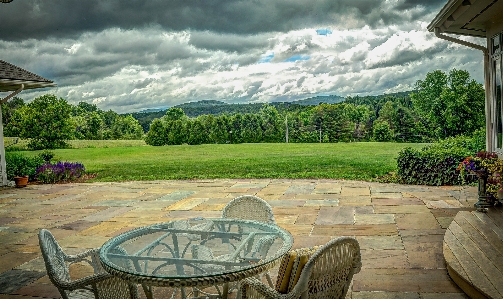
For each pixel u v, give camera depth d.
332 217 6.25
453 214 6.05
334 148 16.67
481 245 4.23
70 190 10.16
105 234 5.93
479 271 3.52
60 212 7.60
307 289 2.23
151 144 20.14
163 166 15.66
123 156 18.16
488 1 5.55
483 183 5.78
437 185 8.88
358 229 5.54
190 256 2.94
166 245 3.17
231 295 3.50
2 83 10.47
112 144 20.39
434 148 9.68
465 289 3.43
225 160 16.14
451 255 3.96
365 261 4.31
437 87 14.52
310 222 6.02
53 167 12.12
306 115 18.98
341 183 9.52
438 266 4.06
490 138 7.04
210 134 19.89
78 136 20.70
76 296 2.90
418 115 15.25
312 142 18.75
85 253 3.18
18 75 11.09
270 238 3.07
